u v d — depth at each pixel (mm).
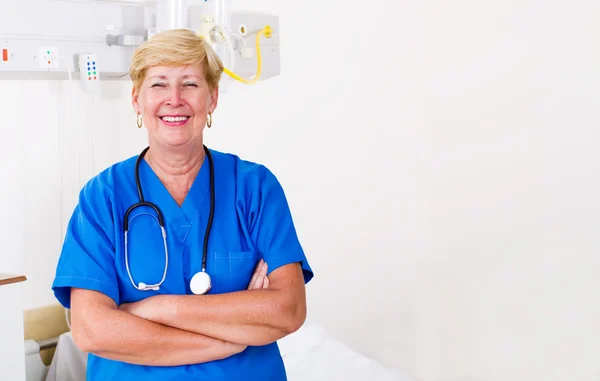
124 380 1193
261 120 2373
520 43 2350
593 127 2125
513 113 2396
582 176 2172
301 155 2473
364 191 2631
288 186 2457
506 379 2512
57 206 2057
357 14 2531
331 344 2129
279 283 1229
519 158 2387
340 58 2514
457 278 2684
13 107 1963
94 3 1942
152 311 1155
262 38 2236
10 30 1830
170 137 1210
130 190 1266
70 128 2051
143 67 1185
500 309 2512
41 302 2057
